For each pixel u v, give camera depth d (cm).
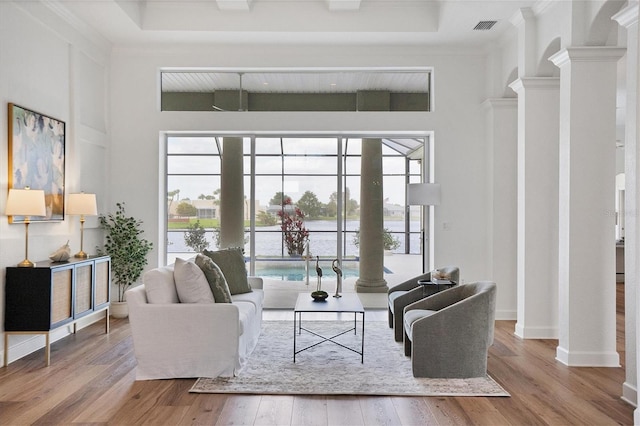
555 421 321
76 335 545
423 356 402
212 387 377
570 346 444
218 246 700
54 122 520
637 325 313
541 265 544
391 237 708
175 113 674
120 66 672
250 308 479
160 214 680
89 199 538
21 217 458
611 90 443
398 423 317
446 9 569
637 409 311
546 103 539
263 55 673
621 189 1166
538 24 533
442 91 674
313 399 357
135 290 405
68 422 315
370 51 671
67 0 522
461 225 672
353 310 434
